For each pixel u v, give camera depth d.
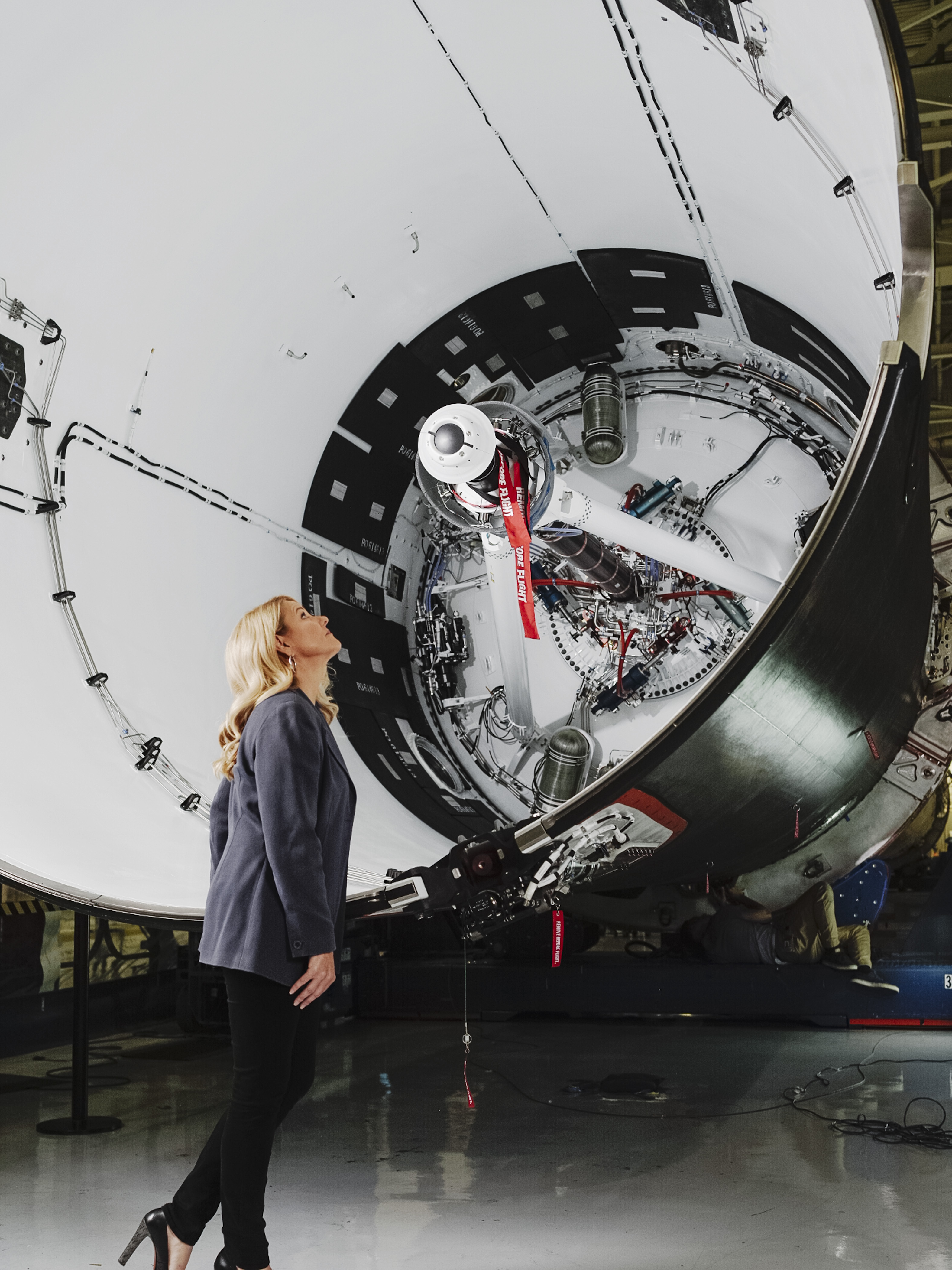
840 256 4.22
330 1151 4.45
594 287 6.62
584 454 7.38
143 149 4.57
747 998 6.77
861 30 2.96
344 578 7.07
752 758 3.97
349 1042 6.84
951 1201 3.63
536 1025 7.23
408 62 4.80
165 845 4.63
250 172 5.02
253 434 6.12
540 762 7.25
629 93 4.68
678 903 6.96
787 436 6.97
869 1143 4.36
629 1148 4.39
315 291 5.87
